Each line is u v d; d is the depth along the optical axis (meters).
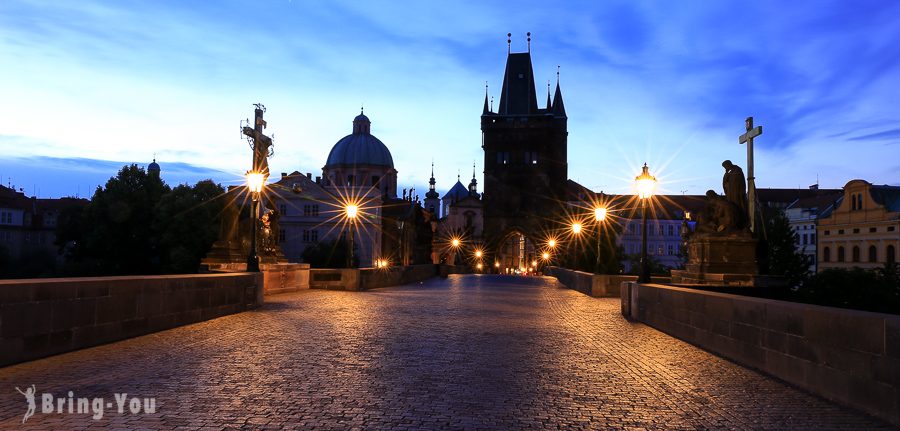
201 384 8.28
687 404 7.73
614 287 27.16
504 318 17.36
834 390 7.87
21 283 9.71
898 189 72.62
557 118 118.44
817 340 8.23
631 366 10.16
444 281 46.81
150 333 12.98
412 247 97.25
